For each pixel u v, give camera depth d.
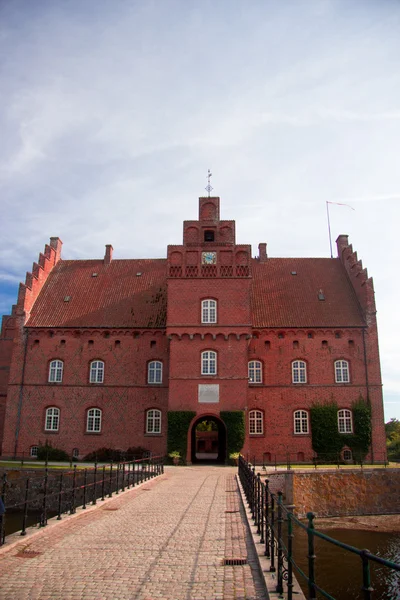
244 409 43.69
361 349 48.53
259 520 14.62
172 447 43.25
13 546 12.99
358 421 46.62
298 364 48.41
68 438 47.47
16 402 48.56
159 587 9.68
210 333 45.09
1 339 54.59
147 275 56.09
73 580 10.09
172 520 17.00
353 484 35.44
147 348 49.12
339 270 55.78
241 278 46.16
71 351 49.47
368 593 5.27
